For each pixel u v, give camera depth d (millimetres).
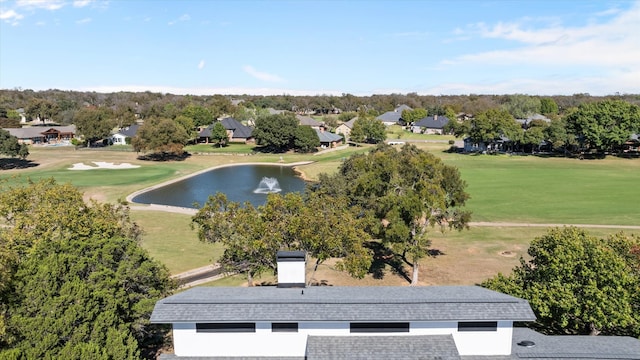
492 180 103500
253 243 35219
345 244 36344
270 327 22734
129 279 29766
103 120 180500
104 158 149750
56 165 133250
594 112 137500
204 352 22953
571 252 29109
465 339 22641
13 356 20281
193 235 62719
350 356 21203
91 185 104250
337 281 46375
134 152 163875
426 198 43781
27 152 134500
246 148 177125
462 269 49656
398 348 21656
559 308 27906
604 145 137875
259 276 46125
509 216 72500
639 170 115188
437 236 62500
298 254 26234
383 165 50000
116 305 26547
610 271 27500
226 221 38406
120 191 99000
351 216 39188
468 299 23266
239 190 104938
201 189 105688
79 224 35062
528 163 130000
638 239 33875
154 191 102750
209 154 161500
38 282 24875
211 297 24094
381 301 23203
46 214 34562
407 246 44062
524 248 56719
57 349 22484
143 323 29344
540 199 83688
